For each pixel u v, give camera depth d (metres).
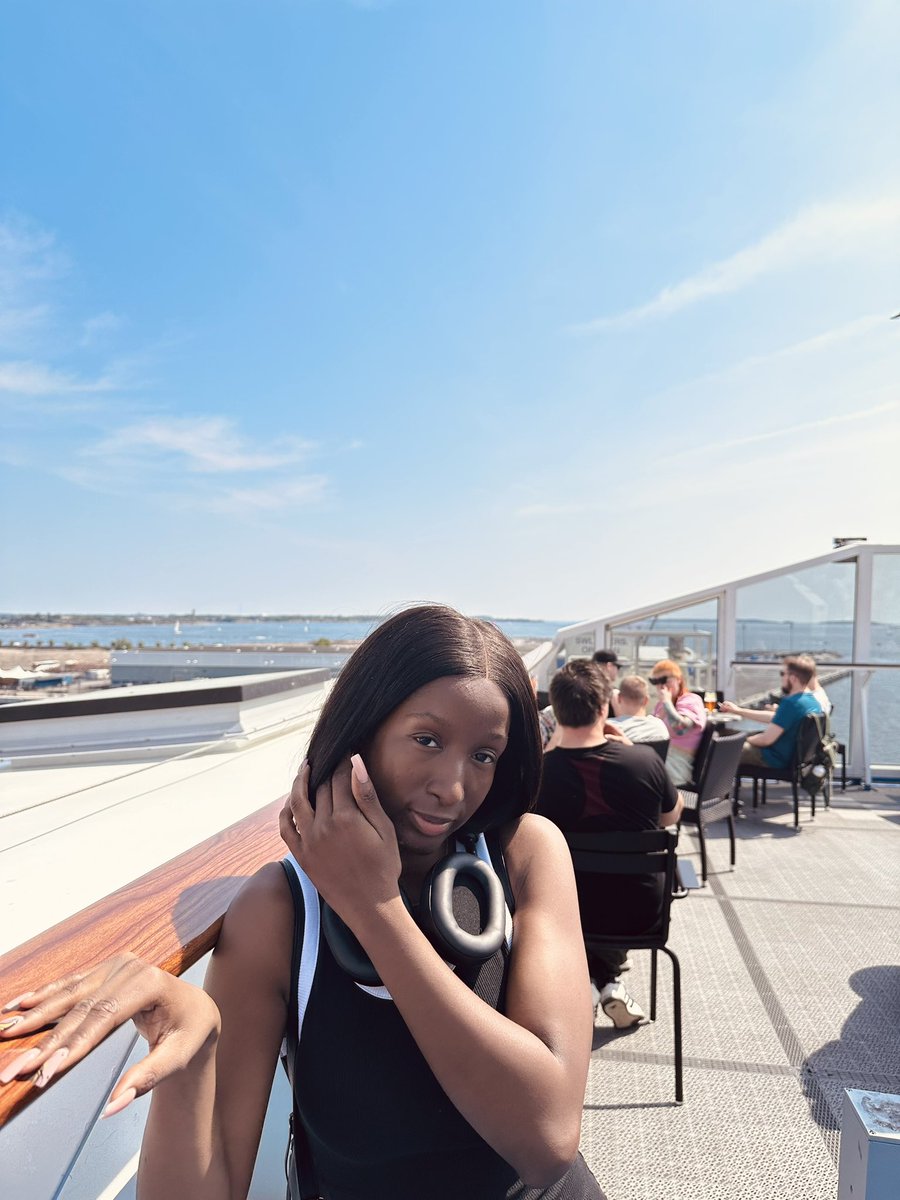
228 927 0.74
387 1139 0.72
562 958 0.74
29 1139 0.69
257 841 1.13
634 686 4.10
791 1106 2.21
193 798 1.75
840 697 6.74
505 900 0.80
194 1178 0.59
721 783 4.28
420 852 0.72
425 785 0.68
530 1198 0.78
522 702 0.77
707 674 6.96
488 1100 0.60
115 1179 1.04
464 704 0.67
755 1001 2.84
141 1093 0.49
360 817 0.62
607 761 2.54
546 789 2.57
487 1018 0.62
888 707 6.70
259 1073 0.70
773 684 6.85
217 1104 0.67
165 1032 0.55
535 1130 0.61
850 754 6.73
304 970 0.71
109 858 1.25
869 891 3.96
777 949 3.28
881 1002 2.83
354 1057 0.71
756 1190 1.87
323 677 4.25
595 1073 2.39
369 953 0.62
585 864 2.40
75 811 1.51
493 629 0.77
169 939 0.71
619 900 2.42
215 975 0.72
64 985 0.54
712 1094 2.27
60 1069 0.45
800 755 5.19
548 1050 0.65
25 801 1.84
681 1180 1.90
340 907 0.63
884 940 3.37
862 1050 2.51
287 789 1.87
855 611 6.75
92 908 0.81
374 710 0.67
